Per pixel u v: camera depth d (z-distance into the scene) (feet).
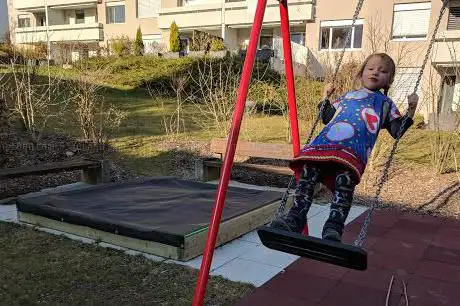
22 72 30.35
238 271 11.86
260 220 15.60
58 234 14.29
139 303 10.02
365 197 19.94
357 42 58.44
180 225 13.08
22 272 11.39
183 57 60.75
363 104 8.70
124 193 17.37
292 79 12.86
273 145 21.50
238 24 75.00
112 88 51.16
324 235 7.37
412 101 8.62
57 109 34.17
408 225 16.30
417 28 53.42
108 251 12.87
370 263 12.73
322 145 8.10
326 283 11.33
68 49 69.05
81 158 24.00
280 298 10.46
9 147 25.41
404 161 25.84
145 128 33.68
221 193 8.66
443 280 11.72
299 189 8.11
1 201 18.19
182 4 83.41
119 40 75.31
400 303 10.42
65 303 9.93
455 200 19.34
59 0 97.35
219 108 30.66
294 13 62.49
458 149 27.14
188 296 10.36
